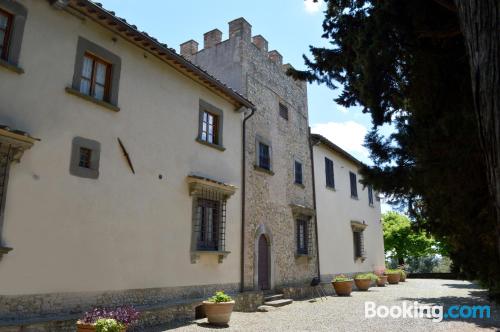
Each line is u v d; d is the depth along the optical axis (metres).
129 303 8.25
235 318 9.83
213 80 11.15
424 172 5.25
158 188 9.39
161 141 9.70
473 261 5.07
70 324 6.65
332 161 19.77
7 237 6.30
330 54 6.07
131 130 8.91
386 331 8.52
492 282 5.09
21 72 6.81
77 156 7.62
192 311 9.45
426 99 5.16
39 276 6.68
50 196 7.04
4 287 6.18
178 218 9.84
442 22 4.57
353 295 16.33
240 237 12.20
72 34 7.85
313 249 16.56
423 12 4.55
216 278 10.90
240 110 12.87
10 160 6.45
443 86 4.99
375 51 4.98
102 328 5.91
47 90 7.25
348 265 19.69
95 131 8.08
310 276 16.05
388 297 15.56
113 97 8.57
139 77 9.34
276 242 14.08
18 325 5.94
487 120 2.32
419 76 5.09
